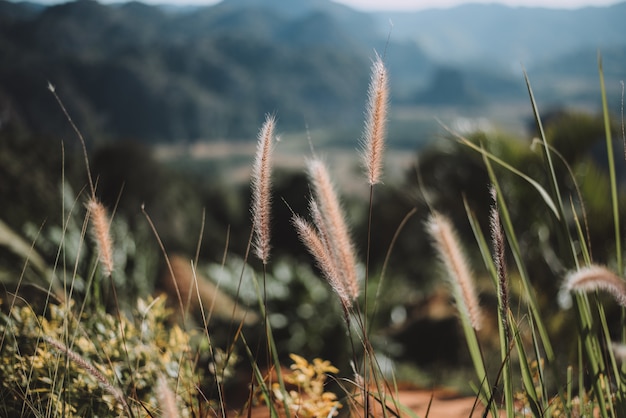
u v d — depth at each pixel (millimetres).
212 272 9062
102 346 2320
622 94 1654
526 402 1966
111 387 1379
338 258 1547
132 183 20453
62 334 2105
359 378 1559
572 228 6895
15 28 147000
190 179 37156
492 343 6348
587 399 2049
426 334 9898
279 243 20047
